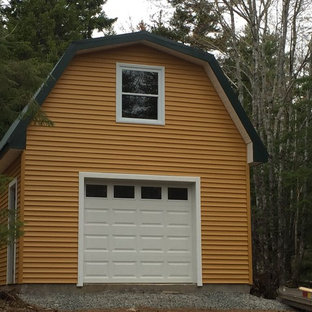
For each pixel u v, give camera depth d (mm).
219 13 24266
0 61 13750
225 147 17125
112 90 16453
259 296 18172
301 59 27141
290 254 25047
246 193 17078
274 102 25562
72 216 15555
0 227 12648
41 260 15133
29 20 33469
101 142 16109
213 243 16562
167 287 16109
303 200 22109
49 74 14898
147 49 16953
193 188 16828
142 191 16562
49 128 15742
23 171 15336
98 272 15773
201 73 17297
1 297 13586
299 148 23469
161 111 16781
